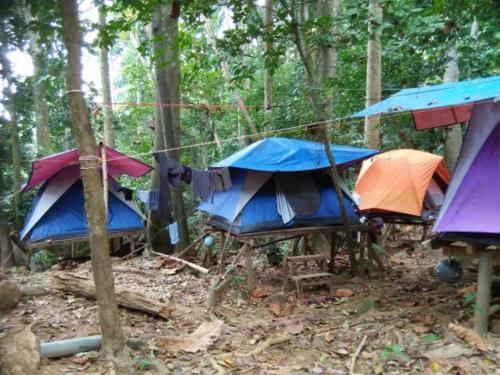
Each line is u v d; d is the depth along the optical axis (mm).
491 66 9641
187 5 5984
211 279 7094
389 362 4062
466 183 4387
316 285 6609
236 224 6785
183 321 5188
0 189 9977
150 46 9195
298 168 6613
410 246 9141
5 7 4781
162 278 7262
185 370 4000
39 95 10492
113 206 9375
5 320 4977
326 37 6566
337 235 8508
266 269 7848
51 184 8977
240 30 6297
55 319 5031
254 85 14438
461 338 4285
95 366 3799
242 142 12320
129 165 8836
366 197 8445
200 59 7918
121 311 5332
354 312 5488
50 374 3605
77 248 10703
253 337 4777
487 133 4398
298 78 10508
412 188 8227
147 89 16984
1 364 3561
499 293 5359
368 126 8945
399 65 9680
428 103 4152
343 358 4266
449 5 6637
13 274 7879
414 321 4914
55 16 4535
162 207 6781
